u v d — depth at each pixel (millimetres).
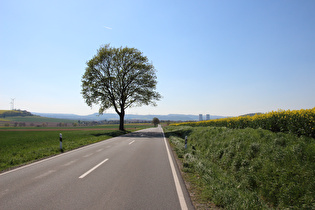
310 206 3607
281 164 5055
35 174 5711
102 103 30656
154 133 27297
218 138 10289
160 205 3602
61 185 4688
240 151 7090
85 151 10172
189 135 17438
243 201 3721
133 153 9469
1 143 15203
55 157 8516
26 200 3777
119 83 30438
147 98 31203
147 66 30375
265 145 6453
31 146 12984
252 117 11273
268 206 4059
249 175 5344
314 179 4070
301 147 5219
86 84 28188
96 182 4922
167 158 8203
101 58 28641
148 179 5207
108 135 21391
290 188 4195
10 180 5117
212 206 3652
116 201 3754
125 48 29578
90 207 3479
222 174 6133
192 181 5148
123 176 5465
